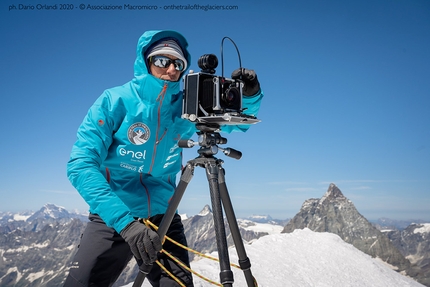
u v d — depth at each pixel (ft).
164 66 7.44
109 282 7.45
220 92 6.53
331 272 18.99
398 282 19.77
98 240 7.26
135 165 7.63
